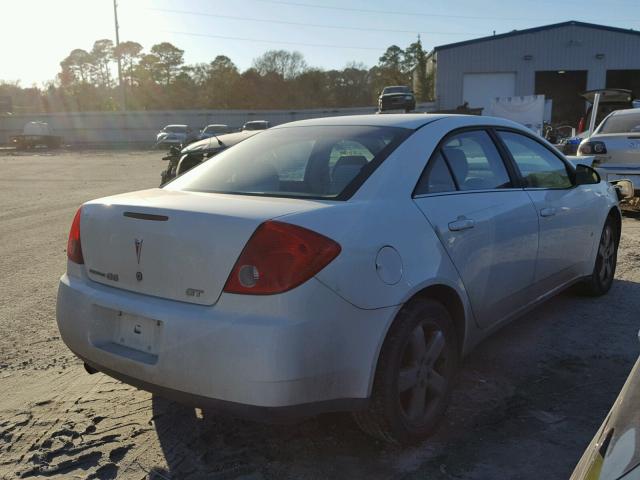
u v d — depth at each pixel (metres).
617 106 14.45
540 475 2.83
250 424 3.33
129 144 53.72
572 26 41.38
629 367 3.98
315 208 2.78
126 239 2.90
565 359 4.12
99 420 3.40
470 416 3.38
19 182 18.27
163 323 2.69
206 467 2.94
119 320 2.93
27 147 46.62
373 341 2.73
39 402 3.64
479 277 3.43
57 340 4.70
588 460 1.51
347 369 2.66
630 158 9.26
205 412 3.48
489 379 3.84
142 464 2.97
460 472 2.86
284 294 2.51
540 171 4.37
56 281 6.44
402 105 31.16
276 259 2.53
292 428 3.27
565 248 4.50
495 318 3.72
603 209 5.13
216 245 2.62
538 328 4.71
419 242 3.00
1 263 7.29
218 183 3.43
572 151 12.20
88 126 56.44
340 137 3.49
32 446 3.14
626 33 41.03
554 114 48.53
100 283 3.06
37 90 96.00
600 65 41.69
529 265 3.99
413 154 3.28
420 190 3.20
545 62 42.03
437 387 3.15
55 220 10.62
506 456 2.98
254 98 87.31
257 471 2.89
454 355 3.26
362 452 3.04
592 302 5.30
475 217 3.41
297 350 2.49
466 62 42.56
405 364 2.96
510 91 42.56
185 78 96.25
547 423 3.29
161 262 2.77
